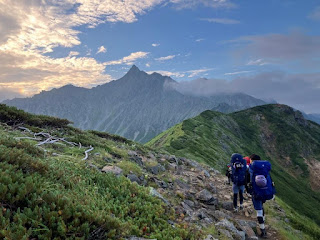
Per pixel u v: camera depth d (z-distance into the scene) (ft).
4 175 15.47
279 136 524.52
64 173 21.01
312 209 294.05
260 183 25.58
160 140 348.38
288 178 399.85
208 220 24.86
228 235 22.39
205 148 269.03
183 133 316.19
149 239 15.87
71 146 37.58
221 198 36.65
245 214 31.42
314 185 409.08
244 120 570.87
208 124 419.33
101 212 15.83
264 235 26.37
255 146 479.00
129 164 32.65
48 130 44.04
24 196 14.55
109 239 14.06
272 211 36.22
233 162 30.12
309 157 476.54
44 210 13.85
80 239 13.17
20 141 25.70
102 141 48.55
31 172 18.40
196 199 32.24
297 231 32.91
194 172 48.52
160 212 21.36
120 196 21.57
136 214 19.75
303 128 576.20
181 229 19.16
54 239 12.62
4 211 13.02
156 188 29.78
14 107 45.98
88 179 23.20
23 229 12.01
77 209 15.26
